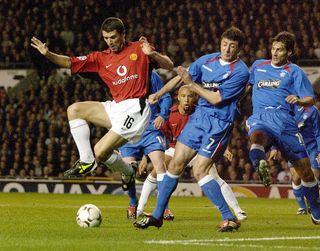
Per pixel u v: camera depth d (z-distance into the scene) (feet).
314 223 134.10
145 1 389.19
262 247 91.97
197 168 114.32
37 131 337.11
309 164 129.70
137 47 118.42
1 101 355.77
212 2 378.32
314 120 164.55
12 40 377.71
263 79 132.16
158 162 145.48
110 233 109.40
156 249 88.89
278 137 128.67
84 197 264.31
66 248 89.35
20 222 131.03
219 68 114.32
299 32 357.00
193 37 361.30
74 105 119.44
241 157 305.12
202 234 109.50
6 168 329.52
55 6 385.70
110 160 123.54
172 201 247.29
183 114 152.56
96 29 380.99
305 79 129.29
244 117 319.47
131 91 117.80
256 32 358.23
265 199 276.82
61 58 117.50
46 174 318.45
